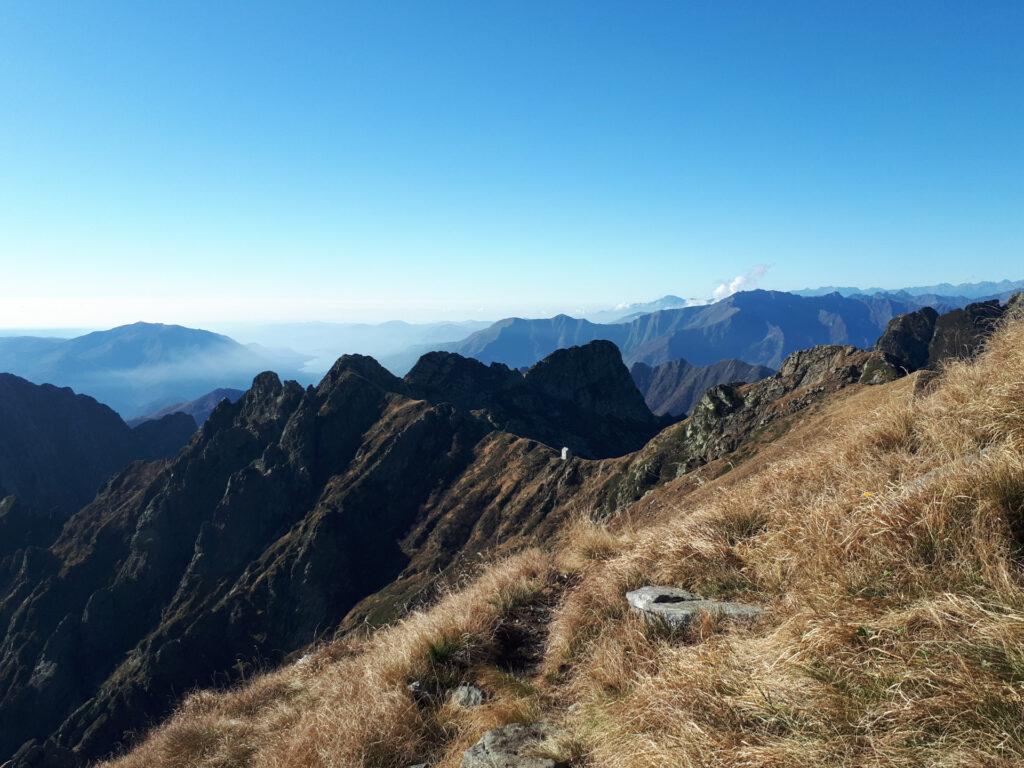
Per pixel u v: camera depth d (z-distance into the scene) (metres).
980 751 2.79
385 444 173.75
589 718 4.94
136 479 199.00
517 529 128.75
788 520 6.08
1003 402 5.55
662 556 6.93
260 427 190.50
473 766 4.86
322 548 141.38
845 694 3.46
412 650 7.30
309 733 7.03
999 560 3.83
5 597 159.88
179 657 120.62
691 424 116.69
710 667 4.32
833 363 105.38
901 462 5.93
